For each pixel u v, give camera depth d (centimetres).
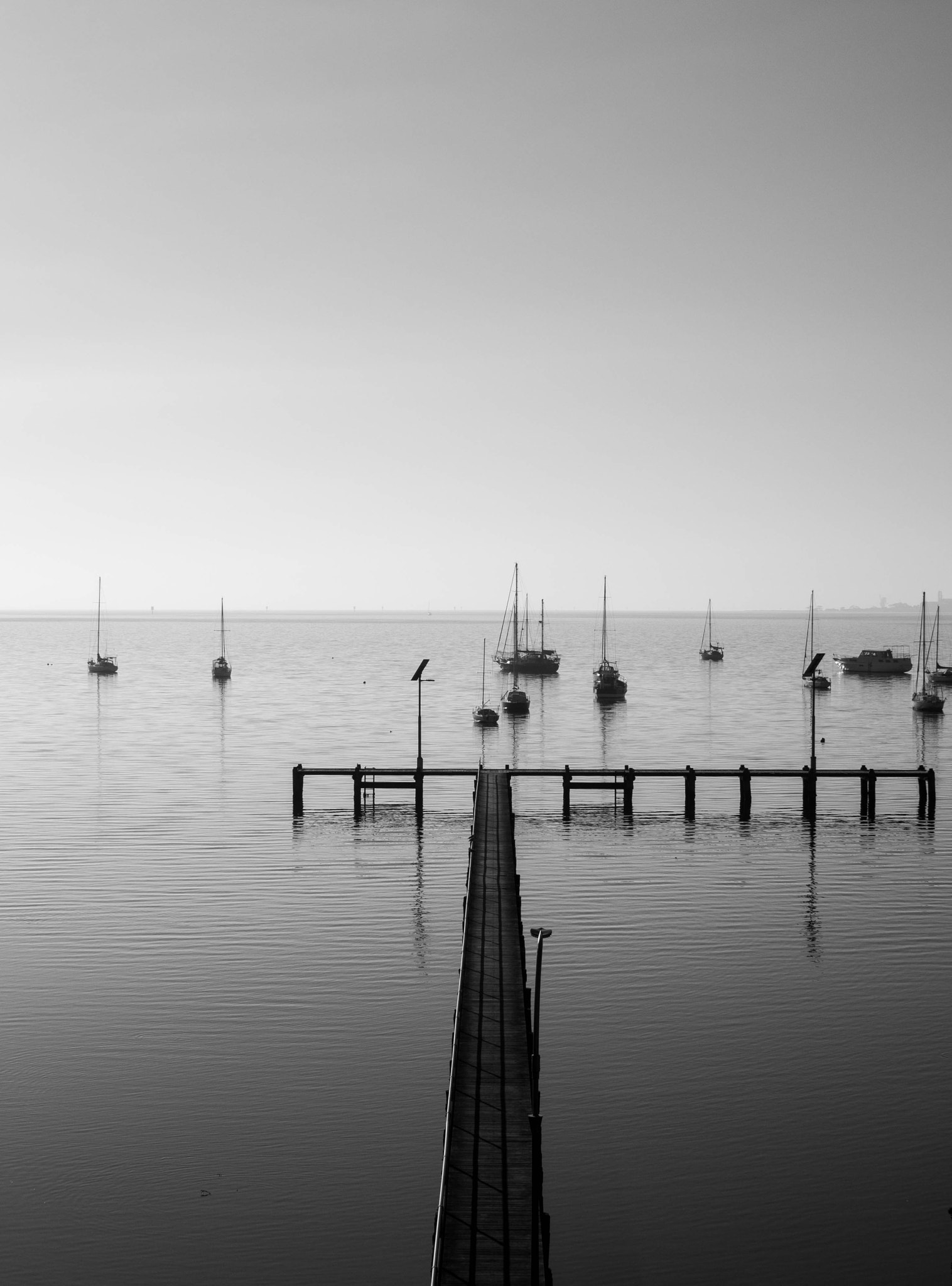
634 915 5041
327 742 11388
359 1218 2745
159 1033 3719
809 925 4894
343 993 4078
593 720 13838
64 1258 2598
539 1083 3216
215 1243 2647
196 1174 2919
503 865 5297
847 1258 2592
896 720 14062
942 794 8425
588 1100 3272
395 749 10850
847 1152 3009
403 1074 3447
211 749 10819
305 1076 3434
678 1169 2927
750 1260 2591
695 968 4325
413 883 5622
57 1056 3553
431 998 4034
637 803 8012
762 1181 2881
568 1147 3025
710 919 4984
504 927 4306
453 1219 2405
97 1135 3095
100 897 5297
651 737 12012
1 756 10325
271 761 9988
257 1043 3650
